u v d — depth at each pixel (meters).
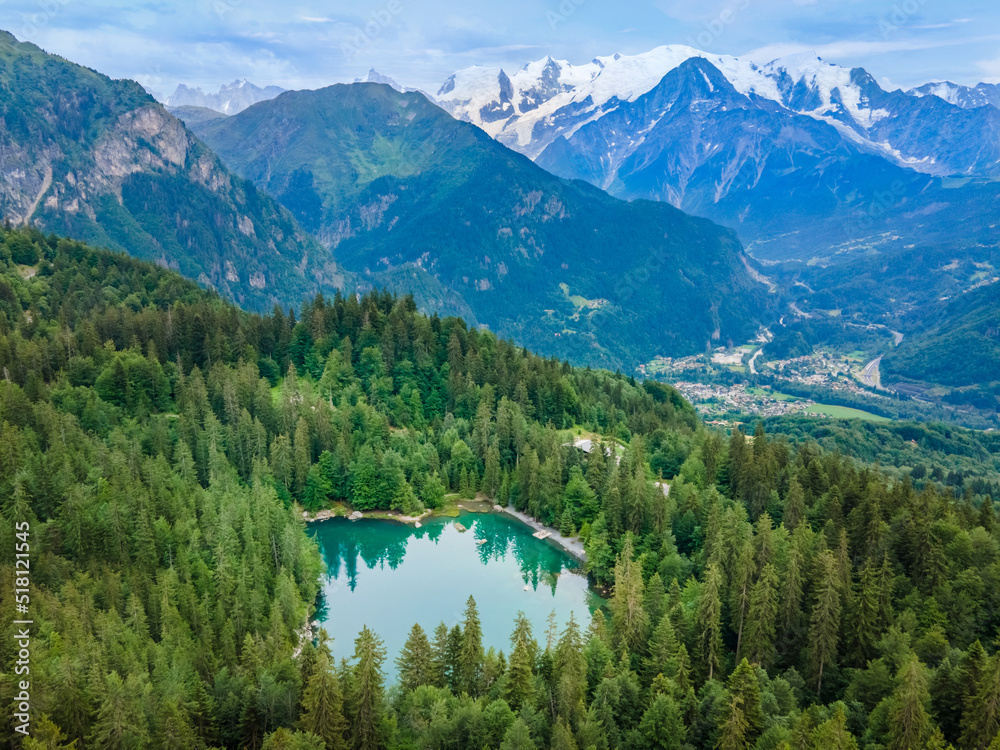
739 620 130.62
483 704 109.56
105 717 96.81
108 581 127.19
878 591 125.38
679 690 113.50
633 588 130.12
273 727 106.62
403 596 171.50
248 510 164.25
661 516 173.62
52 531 137.50
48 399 192.00
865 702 112.88
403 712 109.94
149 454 191.62
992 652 118.44
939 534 143.38
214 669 118.38
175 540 147.75
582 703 108.88
